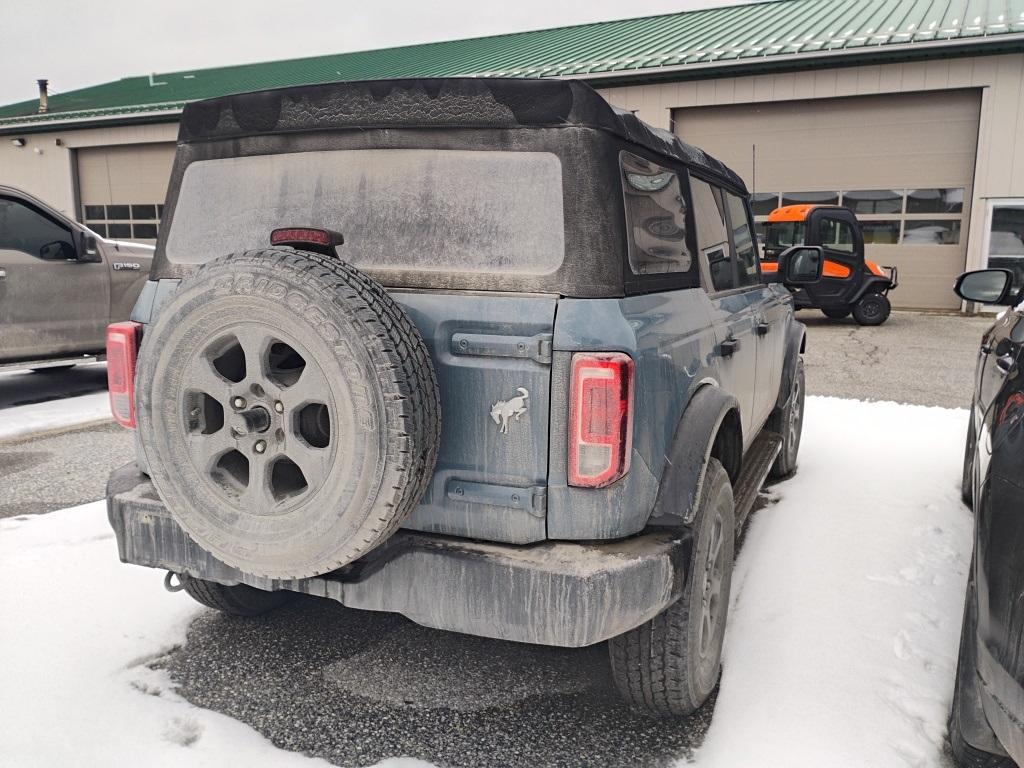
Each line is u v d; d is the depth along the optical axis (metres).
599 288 2.11
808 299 14.63
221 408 2.21
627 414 2.06
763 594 3.38
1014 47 15.20
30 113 26.14
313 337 1.95
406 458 1.95
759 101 17.36
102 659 2.88
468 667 2.91
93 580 3.53
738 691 2.67
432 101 2.25
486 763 2.36
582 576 2.02
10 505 4.74
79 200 24.50
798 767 2.29
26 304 7.29
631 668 2.44
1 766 2.27
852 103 16.92
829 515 4.36
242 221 2.53
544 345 2.05
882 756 2.34
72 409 7.51
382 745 2.44
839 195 17.39
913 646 2.96
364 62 26.86
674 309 2.46
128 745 2.39
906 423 6.71
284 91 2.42
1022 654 1.84
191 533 2.18
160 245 2.69
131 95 27.12
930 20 17.16
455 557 2.12
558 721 2.58
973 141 16.20
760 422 4.16
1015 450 2.10
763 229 17.89
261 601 3.25
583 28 26.41
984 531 2.13
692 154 3.00
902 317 16.17
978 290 4.14
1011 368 2.66
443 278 2.21
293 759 2.35
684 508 2.25
